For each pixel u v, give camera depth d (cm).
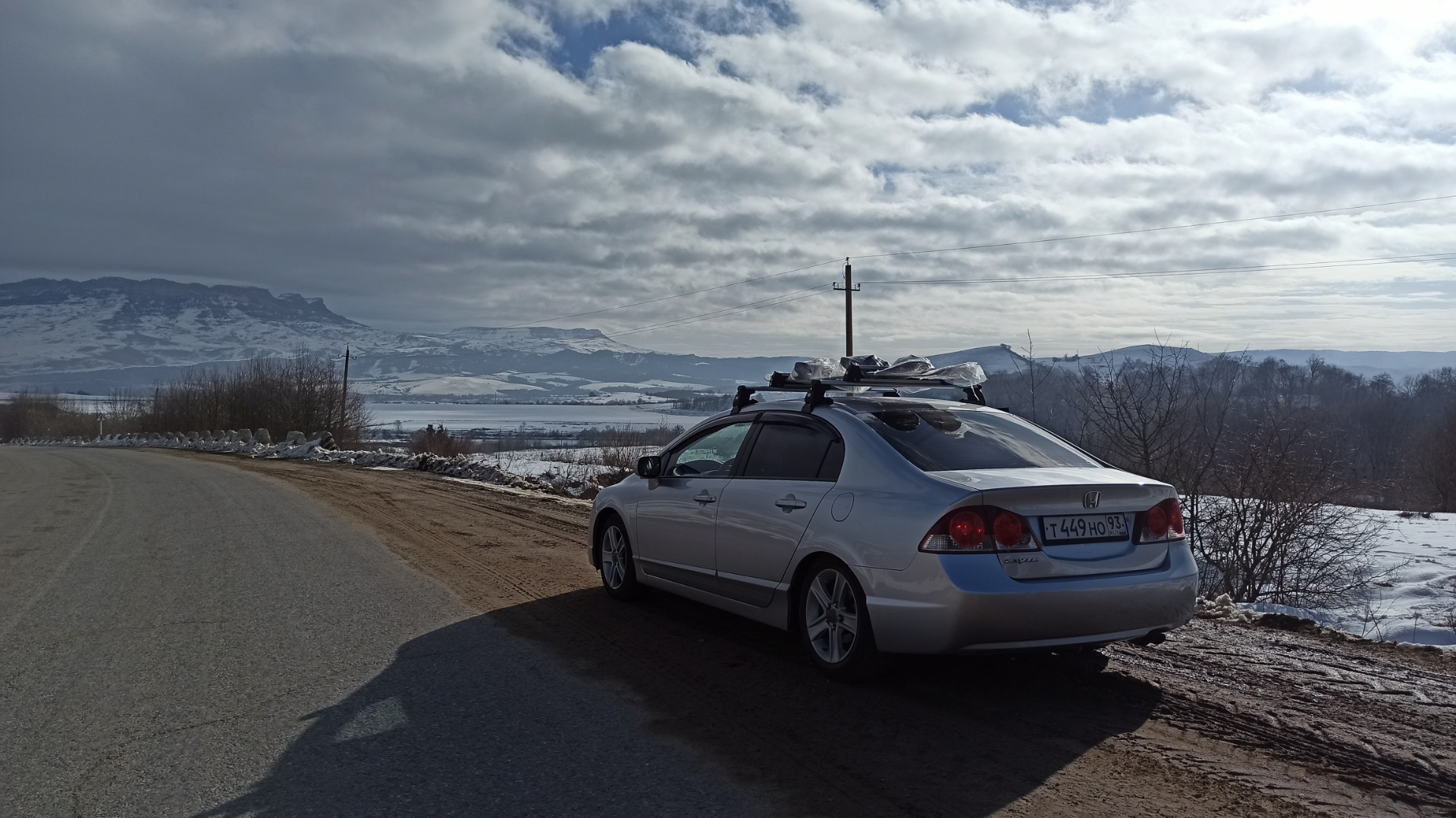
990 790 329
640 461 611
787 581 481
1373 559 1309
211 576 796
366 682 477
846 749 371
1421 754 361
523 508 1301
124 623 622
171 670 505
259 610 659
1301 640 546
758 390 588
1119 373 1368
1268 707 418
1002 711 414
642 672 484
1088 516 415
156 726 414
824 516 455
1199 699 430
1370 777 339
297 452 3091
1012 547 395
